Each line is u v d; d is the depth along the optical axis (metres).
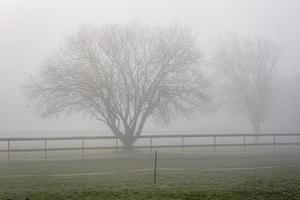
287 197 11.02
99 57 28.86
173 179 15.34
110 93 28.12
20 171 18.41
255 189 12.20
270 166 20.91
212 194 11.22
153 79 29.31
